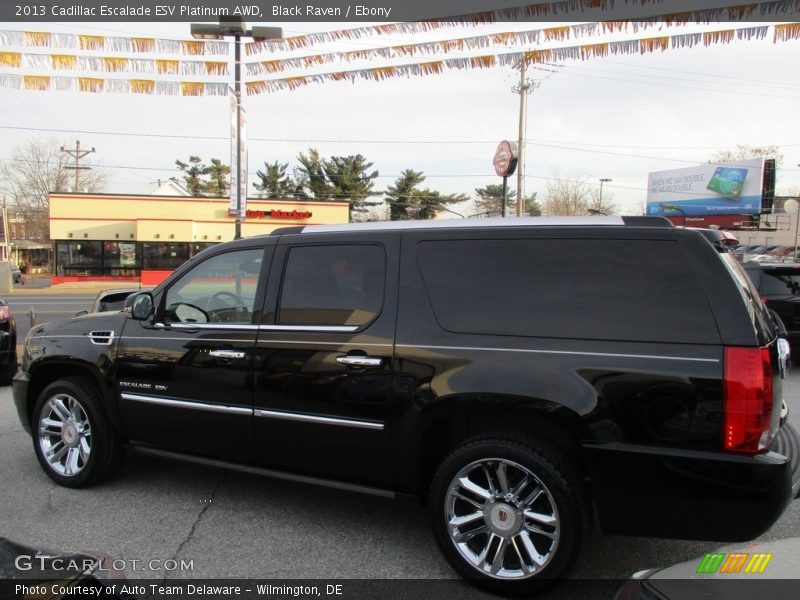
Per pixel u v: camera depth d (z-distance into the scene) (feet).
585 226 10.06
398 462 10.71
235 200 42.32
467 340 10.21
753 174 155.22
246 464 12.40
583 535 9.36
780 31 18.08
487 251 10.57
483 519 9.96
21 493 13.84
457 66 22.53
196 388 12.52
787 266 29.12
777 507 8.60
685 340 8.99
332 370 11.13
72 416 14.30
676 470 8.83
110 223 121.70
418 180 174.70
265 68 24.56
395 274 11.09
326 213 129.08
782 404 10.52
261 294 12.25
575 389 9.33
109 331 13.83
